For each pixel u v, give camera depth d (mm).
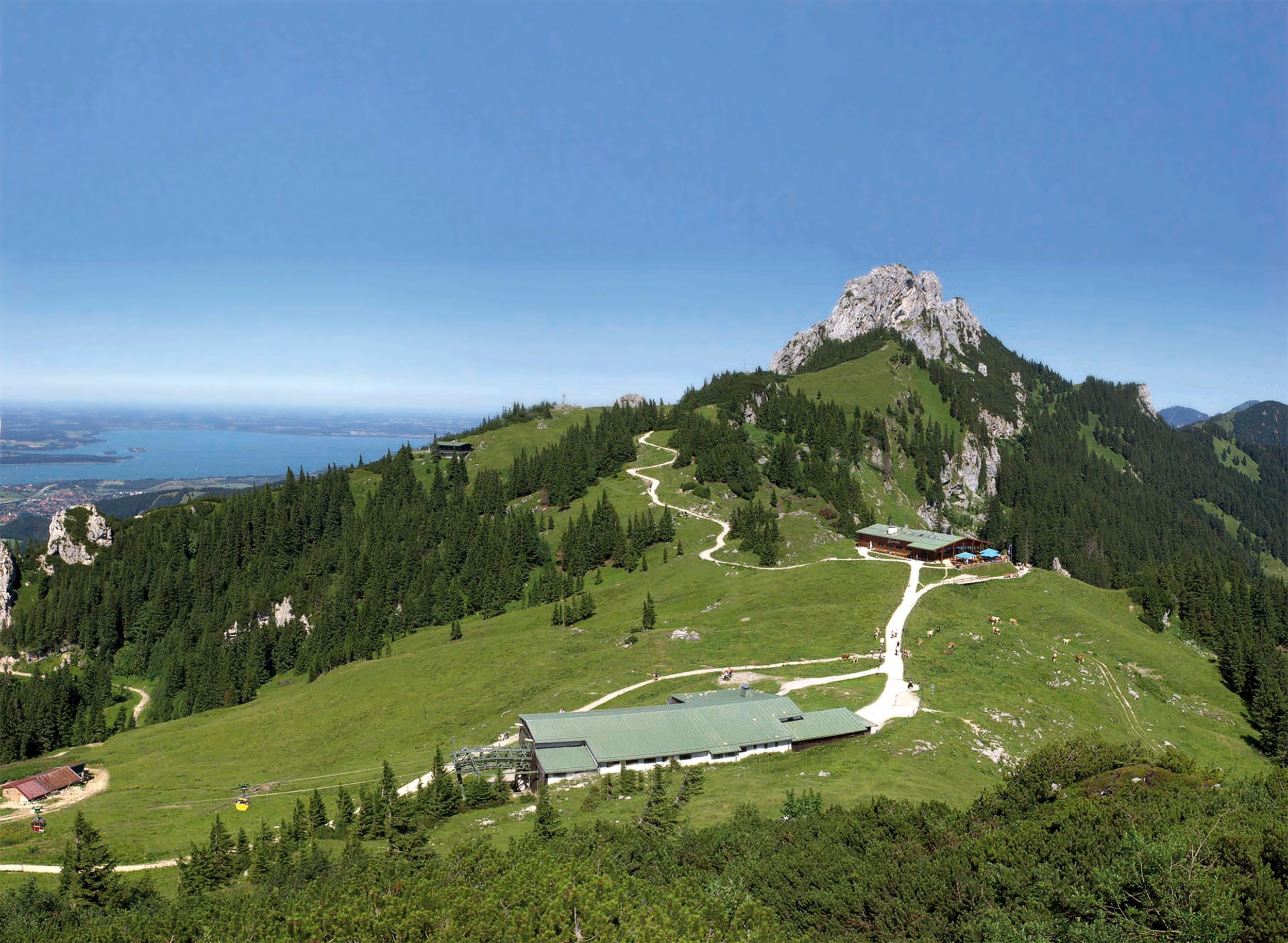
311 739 145625
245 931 56062
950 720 105812
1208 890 40281
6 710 184625
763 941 47188
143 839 104625
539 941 47000
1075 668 135625
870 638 141000
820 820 65938
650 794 77000
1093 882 45375
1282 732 129000
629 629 169500
